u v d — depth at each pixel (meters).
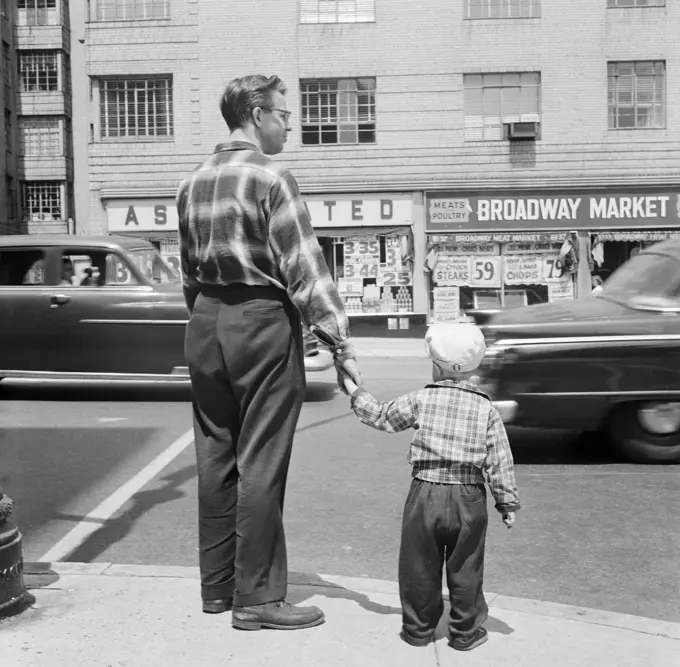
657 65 22.78
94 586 4.00
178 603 3.78
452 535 3.29
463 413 3.32
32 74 36.34
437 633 3.52
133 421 9.24
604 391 6.91
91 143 23.19
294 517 5.70
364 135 23.08
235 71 22.92
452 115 22.84
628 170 22.73
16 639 3.41
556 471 6.91
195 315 3.61
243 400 3.53
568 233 22.84
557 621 3.67
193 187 3.56
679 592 4.37
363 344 20.83
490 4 22.80
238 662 3.21
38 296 10.52
